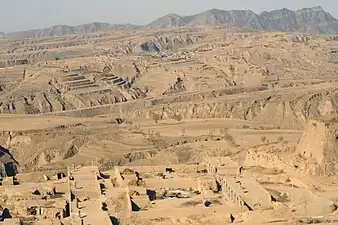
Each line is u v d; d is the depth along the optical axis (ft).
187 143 592.19
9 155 613.11
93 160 558.15
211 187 379.55
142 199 337.11
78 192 373.81
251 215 304.50
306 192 339.36
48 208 344.69
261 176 385.91
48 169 534.37
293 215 299.99
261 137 586.86
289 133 603.26
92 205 336.70
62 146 618.85
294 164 389.80
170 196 367.04
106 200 344.69
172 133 649.20
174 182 390.21
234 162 442.09
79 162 557.74
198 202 341.21
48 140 637.71
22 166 598.34
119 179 399.24
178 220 310.24
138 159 558.97
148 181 389.19
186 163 504.84
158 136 637.30
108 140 621.31
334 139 377.50
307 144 400.47
